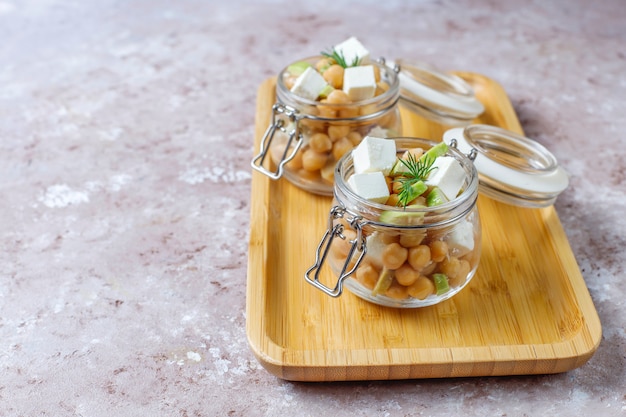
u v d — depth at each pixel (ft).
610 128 2.78
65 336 2.09
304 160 2.34
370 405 1.94
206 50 3.25
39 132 2.78
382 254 1.98
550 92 2.97
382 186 1.99
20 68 3.14
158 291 2.20
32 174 2.60
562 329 2.06
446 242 2.00
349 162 2.12
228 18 3.48
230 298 2.18
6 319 2.13
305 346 2.02
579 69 3.10
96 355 2.04
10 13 3.54
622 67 3.12
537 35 3.33
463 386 1.98
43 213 2.45
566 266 2.18
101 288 2.21
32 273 2.25
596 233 2.37
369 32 3.36
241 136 2.75
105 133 2.77
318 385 1.98
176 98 2.96
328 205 2.41
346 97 2.26
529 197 2.28
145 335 2.09
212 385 1.98
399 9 3.55
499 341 2.03
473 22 3.43
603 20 3.43
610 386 1.98
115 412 1.92
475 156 2.23
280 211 2.38
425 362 1.93
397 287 2.02
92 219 2.42
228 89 3.01
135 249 2.32
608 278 2.23
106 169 2.61
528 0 3.61
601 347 2.06
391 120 2.39
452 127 2.65
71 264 2.28
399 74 2.63
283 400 1.95
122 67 3.14
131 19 3.48
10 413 1.92
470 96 2.65
